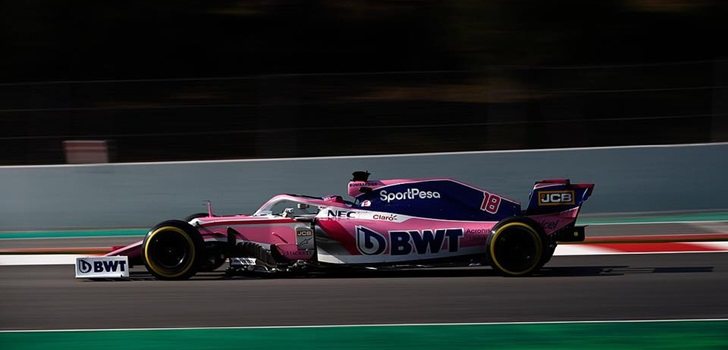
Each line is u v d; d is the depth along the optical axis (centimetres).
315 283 3128
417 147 5197
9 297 2962
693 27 7000
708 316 2541
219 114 5128
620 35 6950
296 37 7138
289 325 2453
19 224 4862
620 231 4488
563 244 4156
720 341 2255
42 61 6944
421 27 7056
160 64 7056
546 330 2377
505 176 4972
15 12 6919
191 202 4888
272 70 7131
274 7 7056
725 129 5109
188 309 2683
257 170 4900
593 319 2505
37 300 2895
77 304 2806
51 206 4878
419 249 3173
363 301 2778
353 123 5166
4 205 4866
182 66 7075
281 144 5131
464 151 5191
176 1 7019
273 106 5122
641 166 5003
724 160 5016
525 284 3047
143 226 4881
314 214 3309
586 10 6900
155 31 7025
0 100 5056
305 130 5150
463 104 5197
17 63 6925
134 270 3534
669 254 3788
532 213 3262
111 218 4881
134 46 7025
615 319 2505
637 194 5012
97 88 5109
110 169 4881
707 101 5128
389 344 2242
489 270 3416
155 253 3158
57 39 6950
